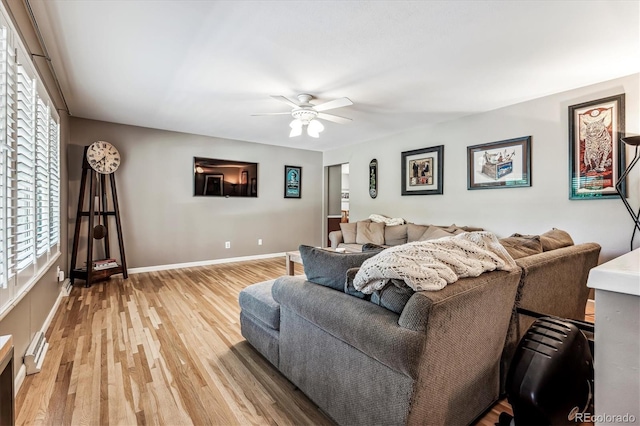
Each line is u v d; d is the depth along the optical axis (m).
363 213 5.83
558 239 2.31
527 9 1.91
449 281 1.22
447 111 3.94
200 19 2.00
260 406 1.64
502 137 3.79
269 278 4.38
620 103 2.91
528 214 3.57
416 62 2.60
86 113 4.01
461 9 1.91
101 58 2.52
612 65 2.67
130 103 3.62
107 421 1.51
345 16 1.97
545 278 1.79
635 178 2.86
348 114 4.07
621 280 0.60
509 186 3.72
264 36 2.20
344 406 1.40
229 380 1.86
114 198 4.20
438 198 4.54
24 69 1.91
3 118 1.51
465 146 4.18
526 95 3.39
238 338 2.44
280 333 1.87
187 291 3.71
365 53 2.45
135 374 1.91
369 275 1.32
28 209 1.99
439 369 1.19
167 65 2.65
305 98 3.33
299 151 6.45
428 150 4.64
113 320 2.77
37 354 1.99
